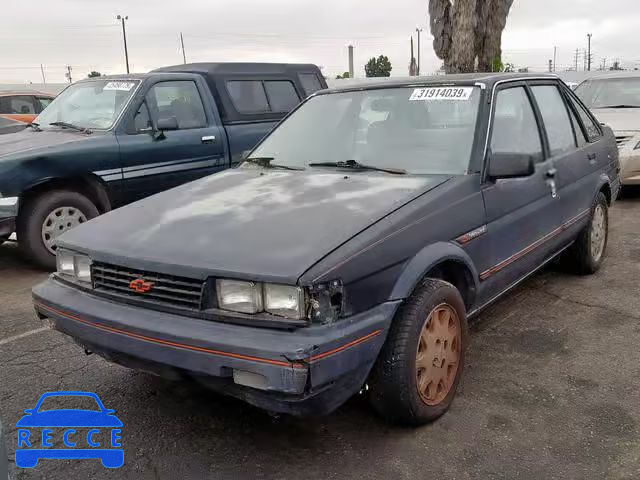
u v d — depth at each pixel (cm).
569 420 316
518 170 345
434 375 312
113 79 705
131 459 293
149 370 285
